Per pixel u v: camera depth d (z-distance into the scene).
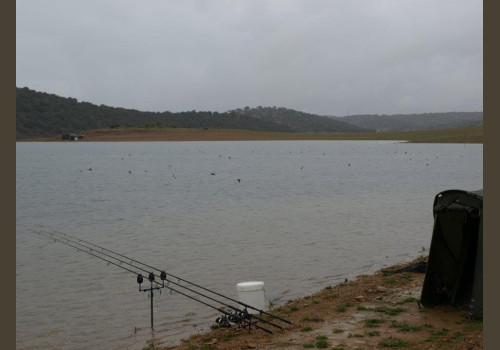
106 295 14.20
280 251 19.11
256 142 164.25
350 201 34.12
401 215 27.59
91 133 190.38
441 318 10.44
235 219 27.12
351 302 12.09
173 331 11.47
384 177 52.41
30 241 22.00
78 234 23.89
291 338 9.83
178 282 15.38
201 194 39.59
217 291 14.37
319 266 16.80
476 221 10.62
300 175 55.78
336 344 9.33
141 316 12.48
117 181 51.81
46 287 14.90
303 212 29.30
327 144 146.25
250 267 16.91
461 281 10.99
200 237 22.19
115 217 29.00
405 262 16.94
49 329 11.73
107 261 16.69
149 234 23.34
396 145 132.88
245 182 48.88
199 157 91.81
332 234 22.33
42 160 87.25
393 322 10.34
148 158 90.19
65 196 39.72
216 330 11.16
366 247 19.59
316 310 11.69
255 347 9.52
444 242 11.02
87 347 10.79
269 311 12.09
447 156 86.50
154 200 36.38
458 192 10.62
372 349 8.98
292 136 192.75
